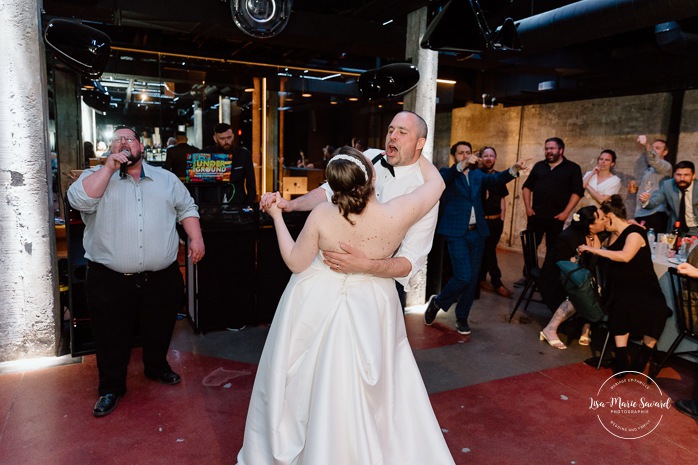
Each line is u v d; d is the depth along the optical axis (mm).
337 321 1983
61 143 7258
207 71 8359
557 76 7047
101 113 8141
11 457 2510
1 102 3250
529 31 4863
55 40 3033
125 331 3012
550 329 4250
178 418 2902
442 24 3861
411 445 2098
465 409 3123
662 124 6496
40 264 3502
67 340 3844
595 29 4297
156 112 8438
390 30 5262
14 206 3379
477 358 3910
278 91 9422
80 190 2703
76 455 2539
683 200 5301
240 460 2162
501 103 8688
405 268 2082
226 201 4820
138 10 4340
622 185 7020
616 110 7008
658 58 5945
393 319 2096
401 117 2279
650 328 3564
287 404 2031
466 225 4199
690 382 3580
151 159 7957
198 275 4105
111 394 3010
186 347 3932
